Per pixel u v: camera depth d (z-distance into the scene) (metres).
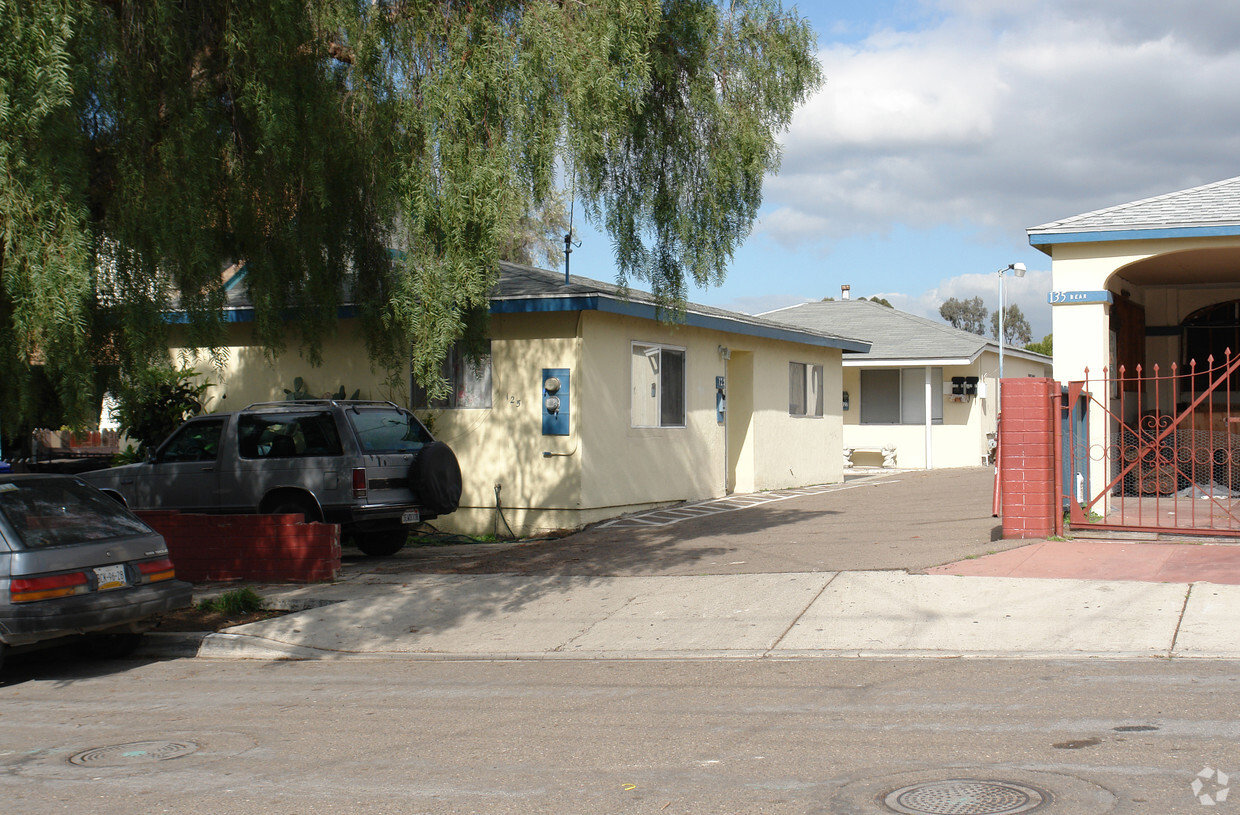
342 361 16.02
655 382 16.39
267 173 10.15
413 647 8.97
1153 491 14.48
